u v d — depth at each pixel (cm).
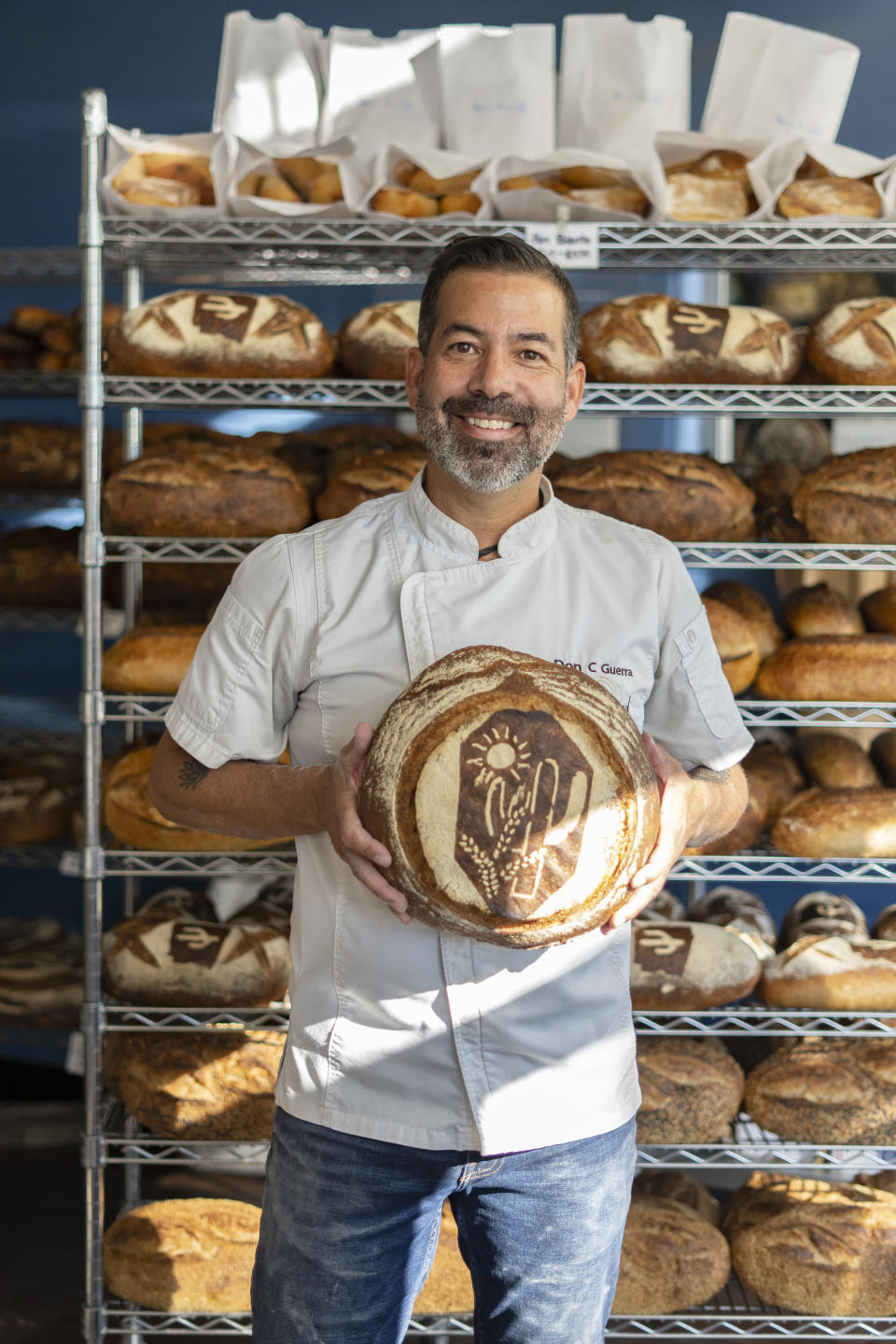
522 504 113
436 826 96
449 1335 173
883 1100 168
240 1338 187
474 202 170
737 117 179
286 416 263
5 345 246
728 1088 171
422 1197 110
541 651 111
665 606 117
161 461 174
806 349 176
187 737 114
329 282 220
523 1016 107
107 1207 225
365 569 113
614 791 97
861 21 246
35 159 281
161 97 275
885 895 243
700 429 243
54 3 276
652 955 171
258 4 270
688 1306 167
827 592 189
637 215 170
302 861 115
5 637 288
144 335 169
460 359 107
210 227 168
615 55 177
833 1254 165
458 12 263
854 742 194
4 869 290
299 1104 111
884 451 177
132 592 206
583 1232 109
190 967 170
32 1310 195
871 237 166
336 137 173
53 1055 281
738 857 174
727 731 120
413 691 101
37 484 240
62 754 251
